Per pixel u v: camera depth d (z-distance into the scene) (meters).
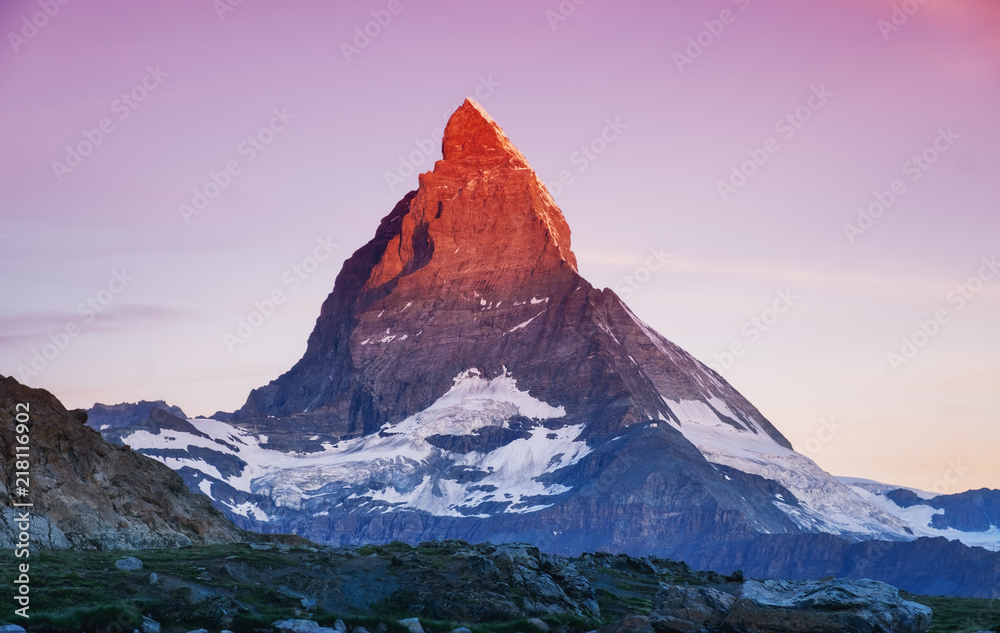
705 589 134.38
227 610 131.62
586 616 148.12
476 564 155.75
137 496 174.62
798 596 132.25
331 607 142.00
